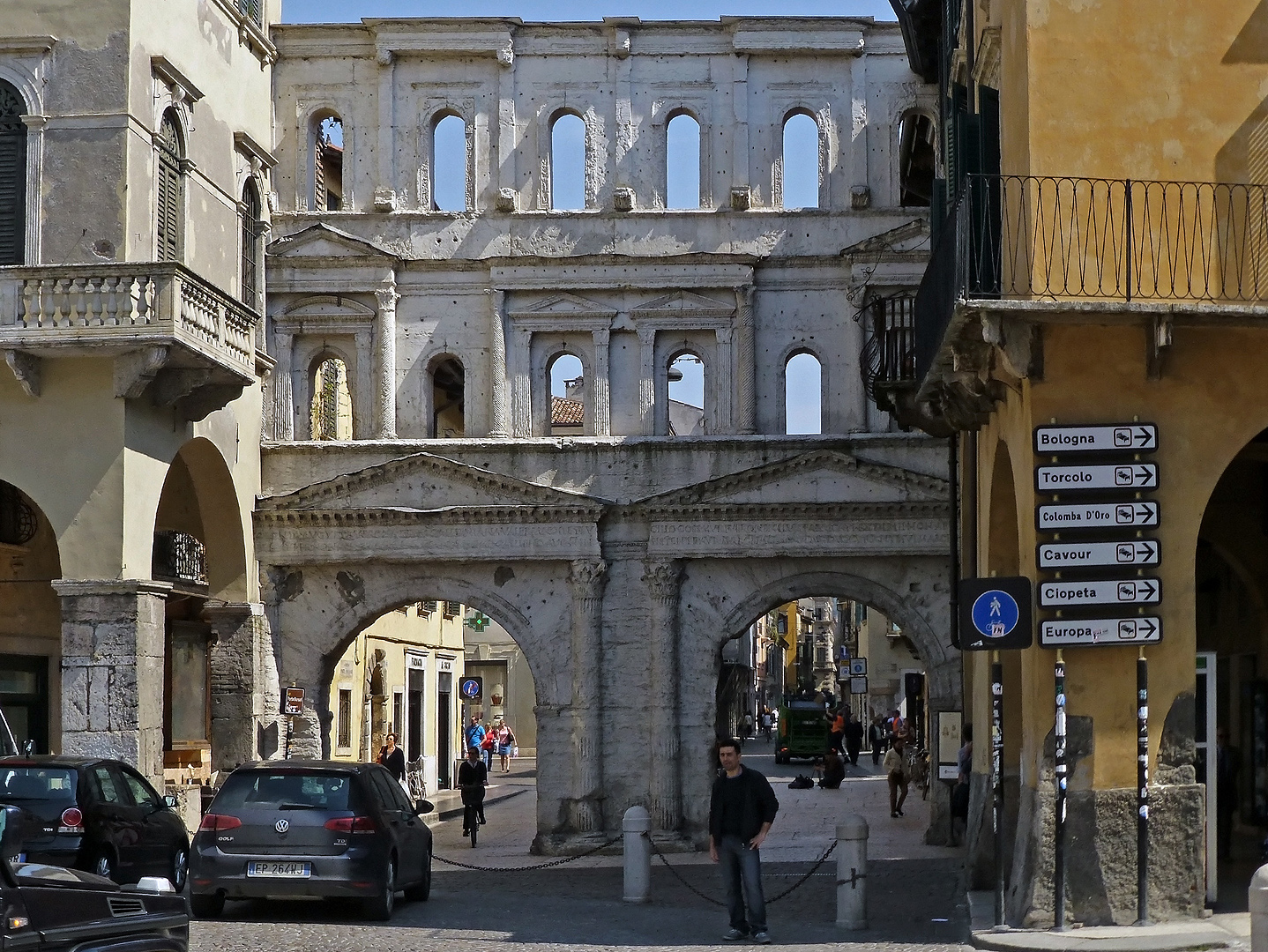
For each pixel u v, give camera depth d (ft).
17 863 38.22
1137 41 63.21
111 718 89.10
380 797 74.02
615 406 117.29
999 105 70.95
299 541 115.55
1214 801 64.34
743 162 117.50
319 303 117.91
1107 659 60.95
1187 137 62.85
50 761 70.59
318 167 123.34
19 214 92.94
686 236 117.19
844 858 69.05
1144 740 60.34
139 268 89.25
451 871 99.86
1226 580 102.42
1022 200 62.34
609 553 115.44
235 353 97.96
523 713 249.55
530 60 118.83
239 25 110.32
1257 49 63.26
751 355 116.37
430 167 119.03
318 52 119.24
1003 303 60.44
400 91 118.93
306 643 116.16
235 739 111.45
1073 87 63.00
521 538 114.83
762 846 111.04
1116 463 61.36
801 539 114.01
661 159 118.11
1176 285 62.18
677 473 115.14
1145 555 61.05
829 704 350.84
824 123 117.70
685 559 114.93
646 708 114.73
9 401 91.66
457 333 118.01
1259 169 62.80
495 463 115.85
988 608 60.23
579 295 117.29
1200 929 58.54
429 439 117.29
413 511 114.62
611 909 77.20
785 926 70.28
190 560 116.67
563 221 117.39
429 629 172.76
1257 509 93.91
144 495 93.20
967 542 84.33
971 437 83.30
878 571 114.83
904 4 106.42
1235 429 61.77
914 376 90.68
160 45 97.60
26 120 92.84
